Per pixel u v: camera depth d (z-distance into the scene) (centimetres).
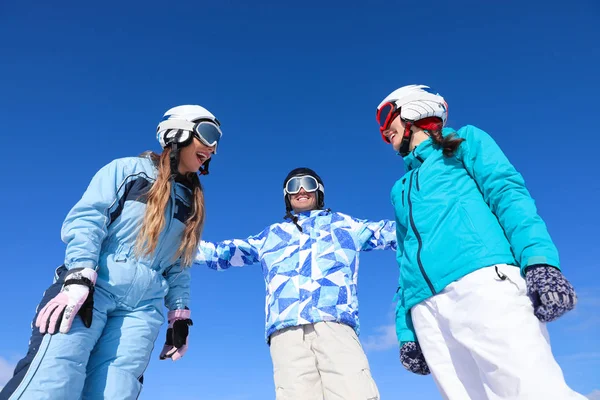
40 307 217
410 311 240
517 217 192
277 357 343
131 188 247
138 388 230
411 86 273
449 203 220
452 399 204
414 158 255
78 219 226
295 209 433
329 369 328
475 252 201
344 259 377
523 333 179
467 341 195
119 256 236
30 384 191
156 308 250
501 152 214
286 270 372
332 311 346
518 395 172
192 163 276
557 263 178
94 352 228
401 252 259
